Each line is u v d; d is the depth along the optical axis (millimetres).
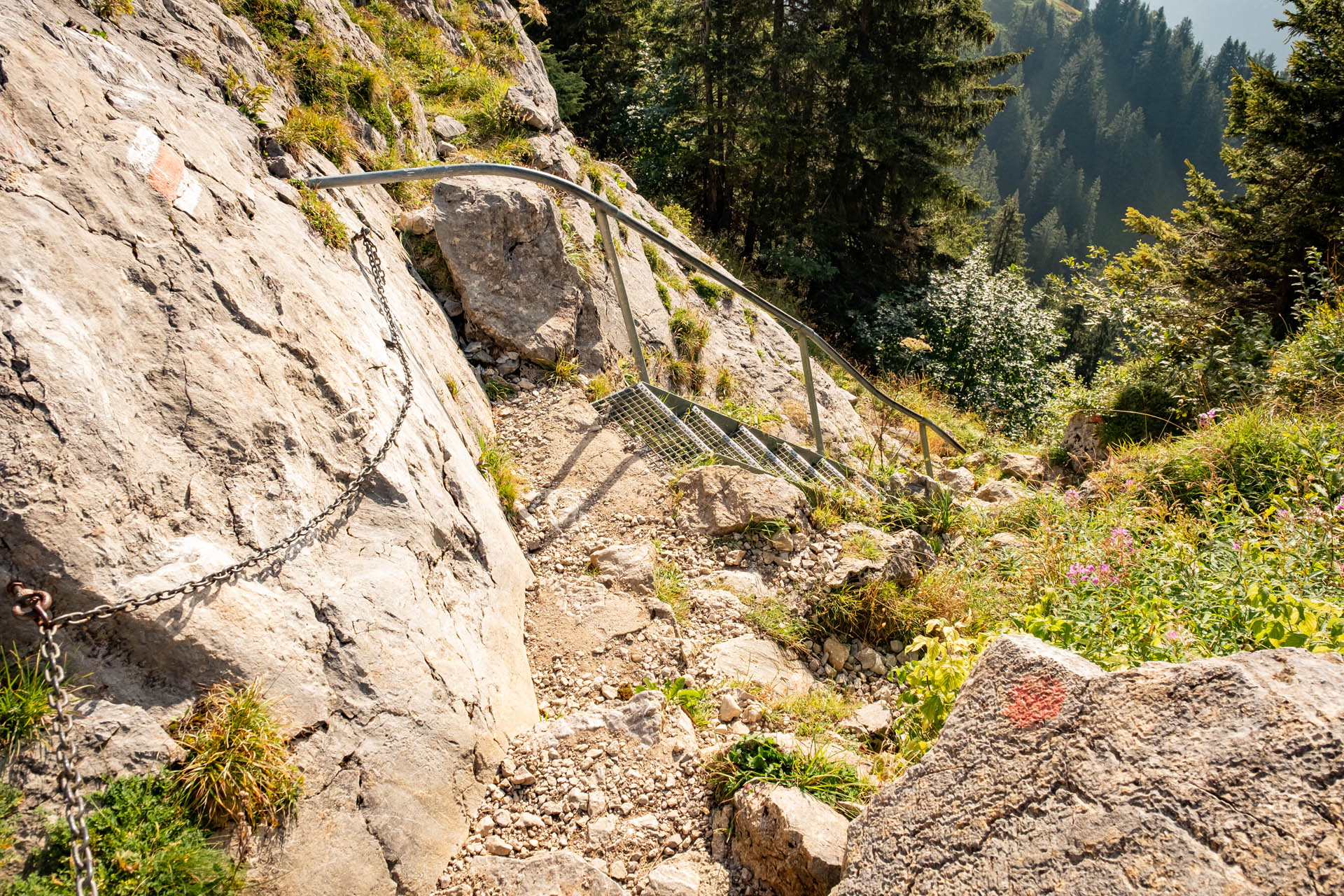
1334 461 5488
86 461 2314
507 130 8898
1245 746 1658
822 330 18000
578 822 3006
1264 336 8914
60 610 2152
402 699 2793
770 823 2809
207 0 5277
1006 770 2102
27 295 2395
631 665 3916
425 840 2668
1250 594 3328
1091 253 14359
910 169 17625
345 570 2934
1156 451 7340
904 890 2182
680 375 7625
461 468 4148
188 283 3002
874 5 17562
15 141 2670
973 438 12742
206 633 2381
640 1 21453
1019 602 4828
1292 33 12148
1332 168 11680
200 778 2180
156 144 3291
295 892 2252
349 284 4199
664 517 5004
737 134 18797
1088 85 147250
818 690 4113
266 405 3002
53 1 3689
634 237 8758
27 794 1968
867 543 5035
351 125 6262
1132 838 1720
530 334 5984
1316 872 1442
